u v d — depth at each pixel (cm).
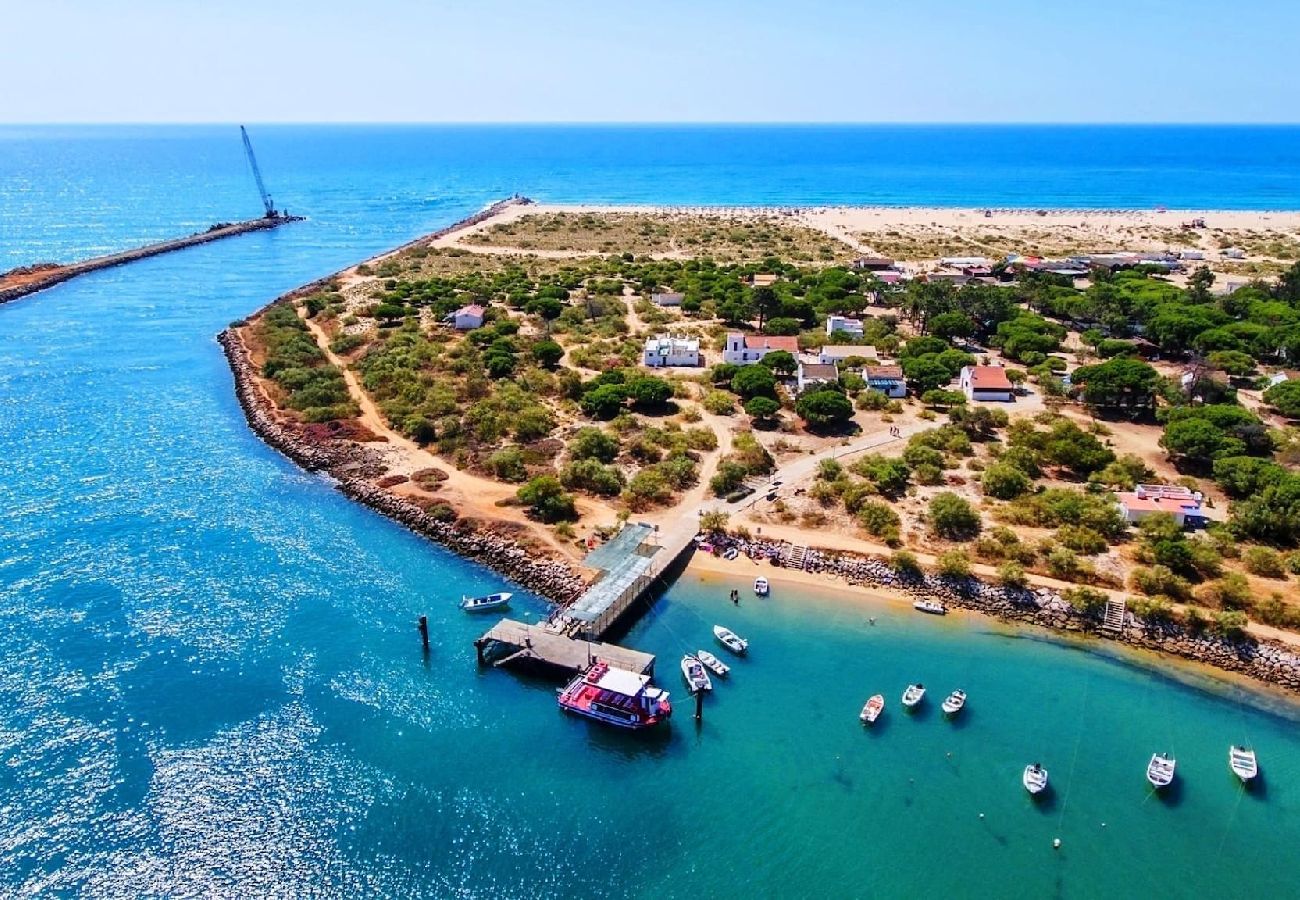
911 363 12962
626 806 5631
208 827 5350
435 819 5484
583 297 18200
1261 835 5481
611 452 10425
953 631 7488
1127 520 8775
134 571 8112
